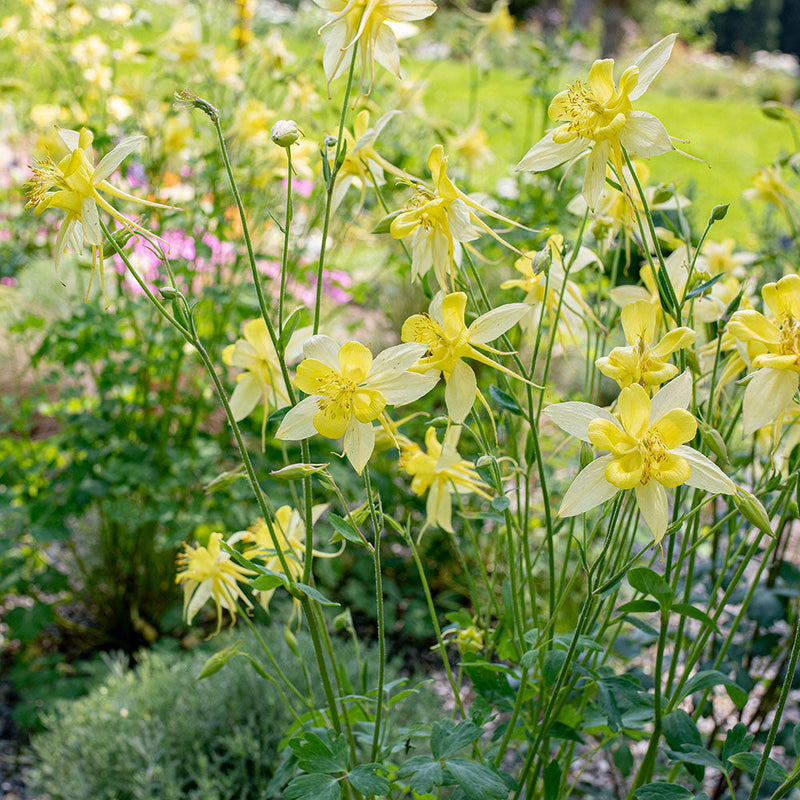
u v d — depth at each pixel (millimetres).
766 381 1326
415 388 1418
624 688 1570
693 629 2611
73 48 3623
